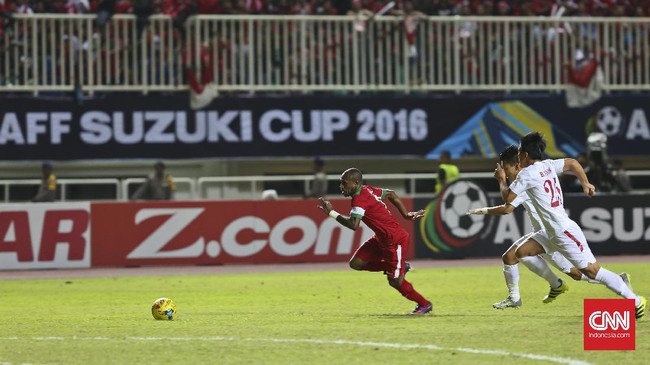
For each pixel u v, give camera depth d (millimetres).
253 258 88375
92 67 94000
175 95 95688
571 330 42156
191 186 92625
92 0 98375
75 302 59594
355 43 97188
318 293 63500
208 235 87750
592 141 96250
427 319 46938
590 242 93250
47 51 94875
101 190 96000
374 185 97938
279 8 99562
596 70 101000
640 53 101625
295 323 46062
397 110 99062
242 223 88312
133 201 87062
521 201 44812
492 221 92188
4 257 84750
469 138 100250
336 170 101250
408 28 97688
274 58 96875
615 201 93812
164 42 95625
